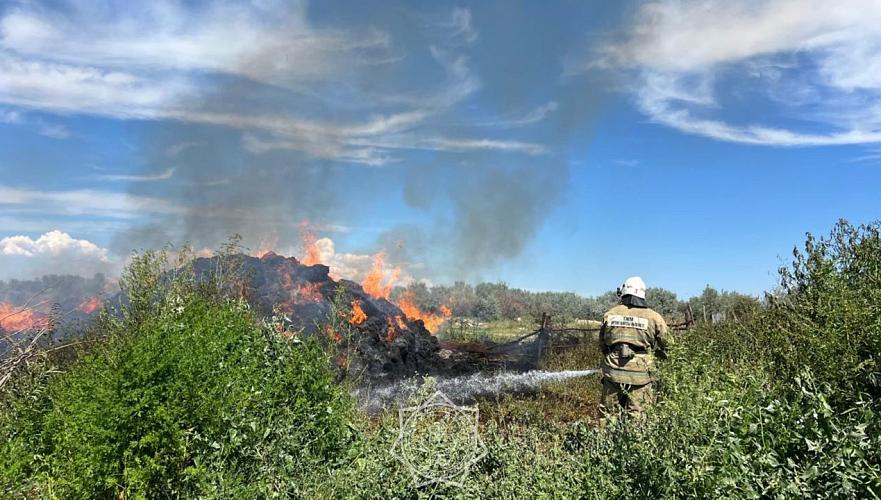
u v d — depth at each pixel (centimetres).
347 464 532
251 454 493
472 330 1909
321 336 912
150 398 473
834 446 362
